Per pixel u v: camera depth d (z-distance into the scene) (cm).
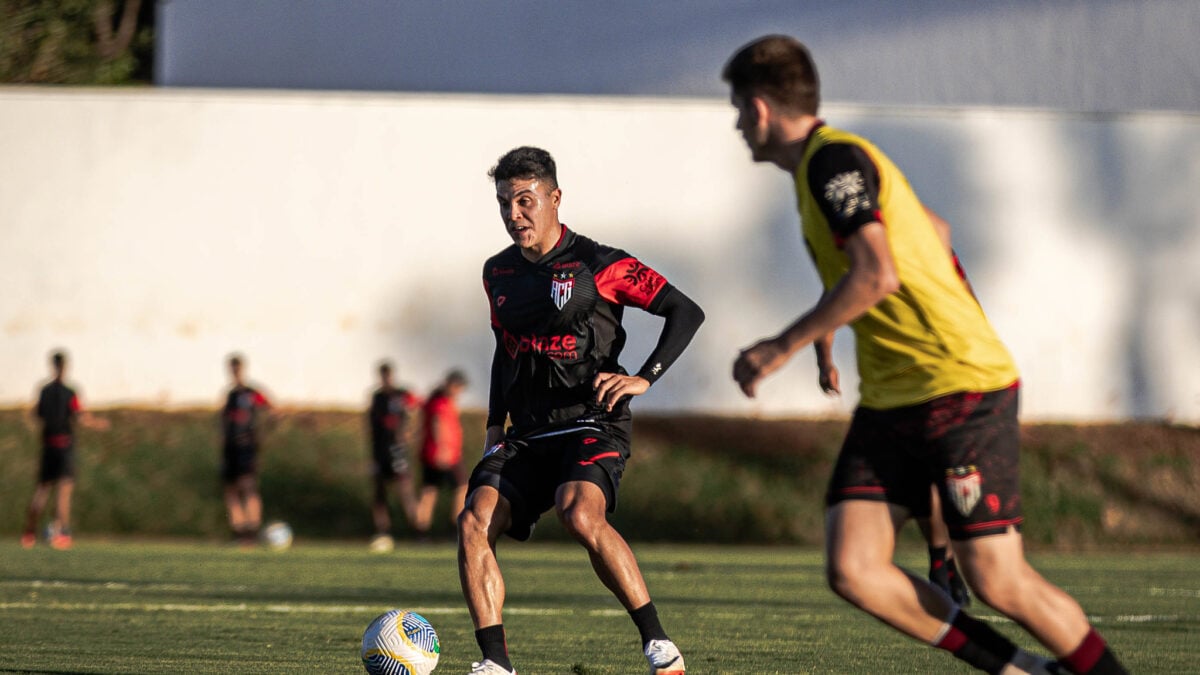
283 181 7138
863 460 1262
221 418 5953
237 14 8706
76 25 10525
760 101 1256
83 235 7112
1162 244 7119
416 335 7131
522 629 2498
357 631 2394
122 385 7088
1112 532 6481
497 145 7131
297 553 5234
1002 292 7056
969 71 8369
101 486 6588
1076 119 7119
